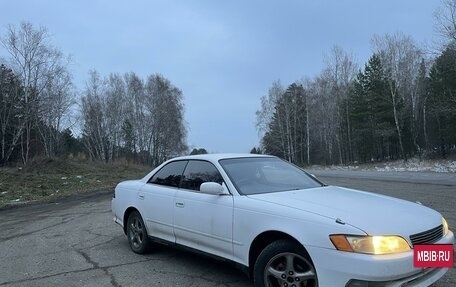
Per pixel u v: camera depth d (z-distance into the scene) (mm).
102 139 64625
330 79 73375
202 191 5211
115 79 68500
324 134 75375
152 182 6629
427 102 58125
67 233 9008
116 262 6359
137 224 6797
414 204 4922
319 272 3992
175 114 74375
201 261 6238
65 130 57750
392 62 60125
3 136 40750
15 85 42000
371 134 63531
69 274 5875
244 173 5488
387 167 41000
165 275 5629
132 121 70000
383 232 3910
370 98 61094
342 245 3881
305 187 5516
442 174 23734
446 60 40438
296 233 4207
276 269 4398
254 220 4660
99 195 17750
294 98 77812
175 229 5840
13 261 6781
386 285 3785
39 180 21938
